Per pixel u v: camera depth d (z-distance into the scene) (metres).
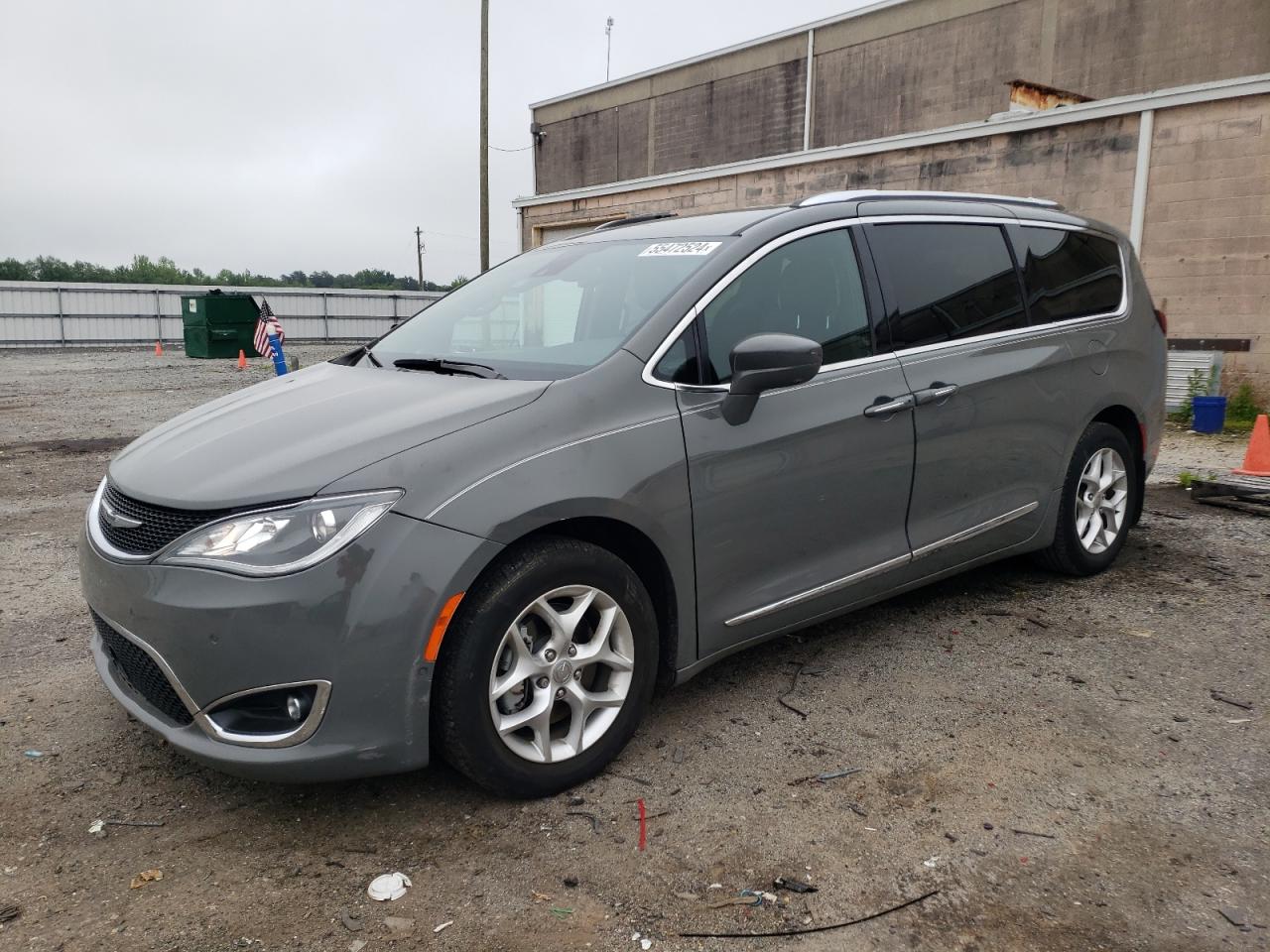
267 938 2.19
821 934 2.19
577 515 2.71
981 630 4.09
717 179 15.47
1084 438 4.52
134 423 11.89
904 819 2.65
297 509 2.44
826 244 3.59
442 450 2.60
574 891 2.36
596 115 31.03
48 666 3.79
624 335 3.10
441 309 4.09
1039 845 2.53
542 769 2.74
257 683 2.40
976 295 4.04
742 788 2.82
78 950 2.15
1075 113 11.05
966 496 3.93
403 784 2.88
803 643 3.98
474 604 2.57
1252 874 2.39
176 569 2.45
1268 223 9.97
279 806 2.76
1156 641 3.95
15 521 6.35
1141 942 2.15
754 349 2.95
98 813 2.73
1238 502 6.38
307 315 41.25
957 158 12.30
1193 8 17.72
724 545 3.12
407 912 2.28
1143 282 5.01
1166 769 2.91
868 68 23.25
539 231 19.48
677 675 3.09
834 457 3.37
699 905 2.30
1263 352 10.18
